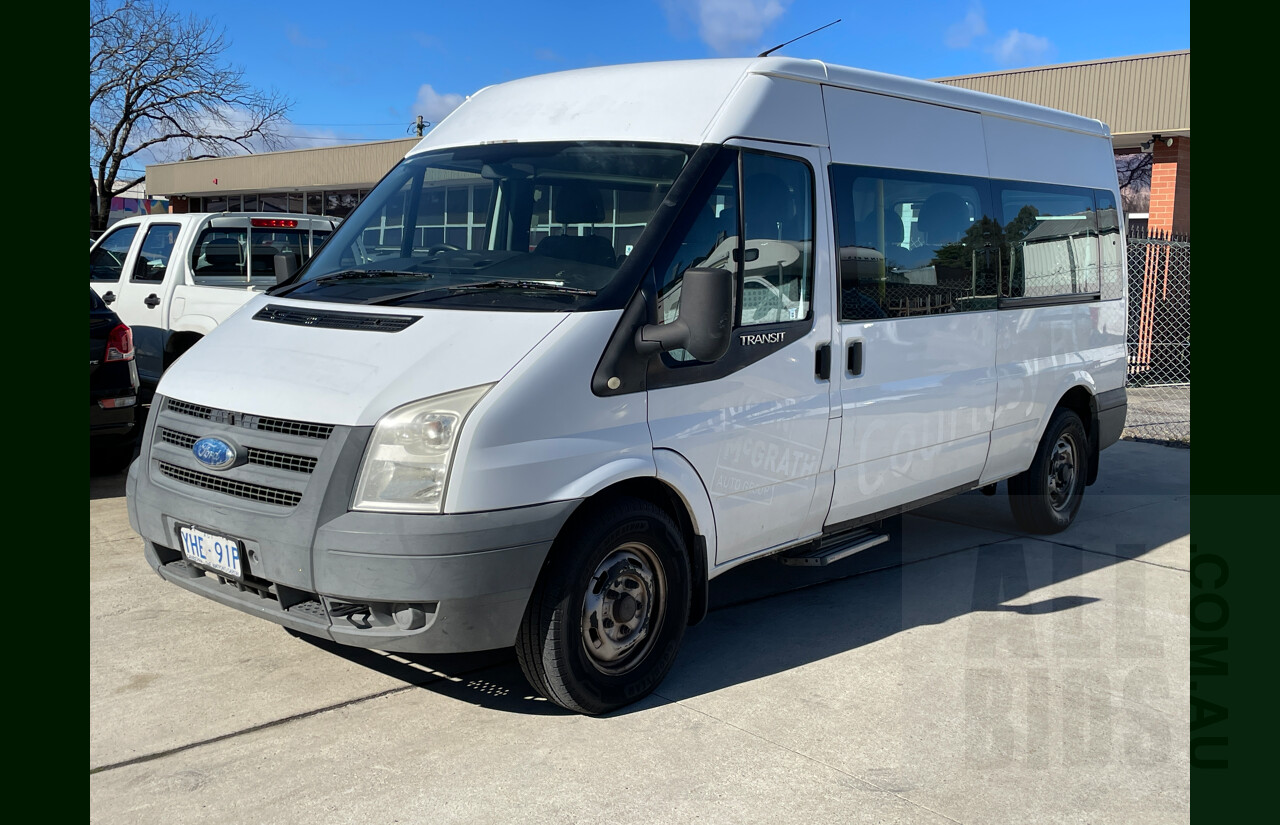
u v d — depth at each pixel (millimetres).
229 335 4273
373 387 3600
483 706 3980
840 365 4789
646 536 3975
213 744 3613
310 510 3520
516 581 3555
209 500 3771
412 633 3523
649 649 4070
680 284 4055
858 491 5008
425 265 4398
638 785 3402
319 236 9805
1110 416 7008
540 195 4367
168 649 4410
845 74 4914
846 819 3219
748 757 3602
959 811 3270
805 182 4625
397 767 3488
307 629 3635
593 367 3771
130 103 37844
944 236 5453
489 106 4980
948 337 5453
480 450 3486
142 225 9578
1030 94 15930
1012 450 6055
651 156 4293
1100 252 6922
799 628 4883
